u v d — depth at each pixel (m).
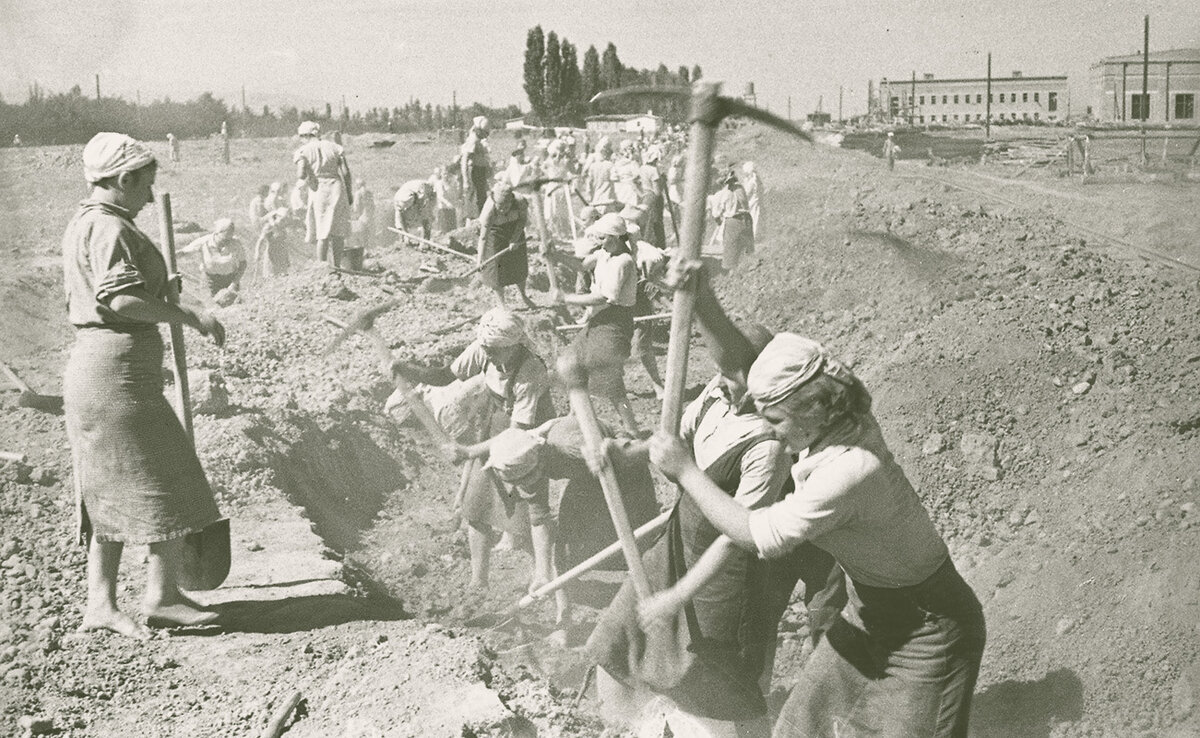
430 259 15.61
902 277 12.24
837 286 13.43
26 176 30.09
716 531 4.06
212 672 4.52
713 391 4.09
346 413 8.61
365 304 12.50
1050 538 6.52
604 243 8.90
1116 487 6.68
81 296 4.55
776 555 3.31
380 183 35.56
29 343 12.43
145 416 4.62
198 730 4.05
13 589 5.07
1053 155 34.00
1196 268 10.80
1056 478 7.18
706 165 3.11
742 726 4.23
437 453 8.93
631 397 10.93
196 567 4.94
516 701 4.30
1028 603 5.91
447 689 4.15
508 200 12.72
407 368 7.21
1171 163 29.41
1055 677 5.30
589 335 9.02
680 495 4.15
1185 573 5.42
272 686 4.40
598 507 5.72
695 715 4.21
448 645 4.55
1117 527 6.19
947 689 3.48
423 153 47.81
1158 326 8.55
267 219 16.78
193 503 4.76
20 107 33.25
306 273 13.75
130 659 4.55
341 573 5.59
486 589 6.16
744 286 14.48
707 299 3.60
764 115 2.95
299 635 4.91
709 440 4.00
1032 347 8.52
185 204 28.48
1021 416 7.91
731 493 3.98
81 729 4.05
